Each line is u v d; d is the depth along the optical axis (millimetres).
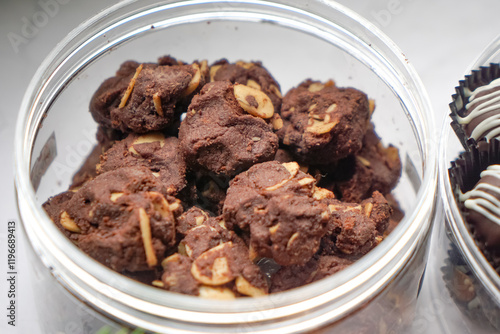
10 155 245
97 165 179
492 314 178
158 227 144
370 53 192
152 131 176
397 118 190
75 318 153
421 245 161
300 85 196
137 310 139
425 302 197
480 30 275
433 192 160
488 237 178
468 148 196
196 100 170
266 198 150
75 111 192
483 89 203
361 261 141
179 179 165
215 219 157
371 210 168
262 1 205
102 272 138
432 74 265
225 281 144
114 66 199
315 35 207
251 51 227
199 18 208
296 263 147
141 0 195
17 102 256
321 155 177
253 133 167
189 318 136
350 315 145
